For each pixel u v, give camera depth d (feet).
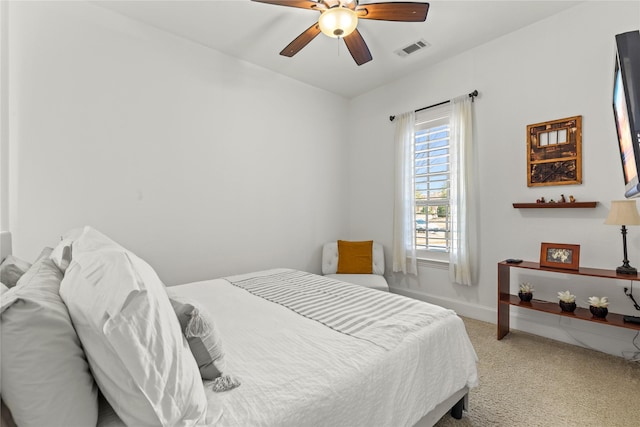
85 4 7.27
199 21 8.11
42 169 6.75
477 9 7.78
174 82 8.68
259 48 9.45
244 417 2.68
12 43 6.43
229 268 9.89
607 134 7.30
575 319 7.86
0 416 2.11
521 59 8.65
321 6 6.38
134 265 2.83
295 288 6.93
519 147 8.75
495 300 9.34
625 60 4.43
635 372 6.46
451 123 10.03
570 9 7.79
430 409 4.09
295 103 11.72
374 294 6.36
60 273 3.65
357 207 13.55
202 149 9.25
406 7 6.13
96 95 7.42
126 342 2.21
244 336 4.36
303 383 3.19
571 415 5.12
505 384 6.05
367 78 11.73
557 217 8.09
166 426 2.33
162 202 8.48
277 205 11.16
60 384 2.15
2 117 6.30
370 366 3.57
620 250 7.16
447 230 10.53
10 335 2.00
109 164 7.62
